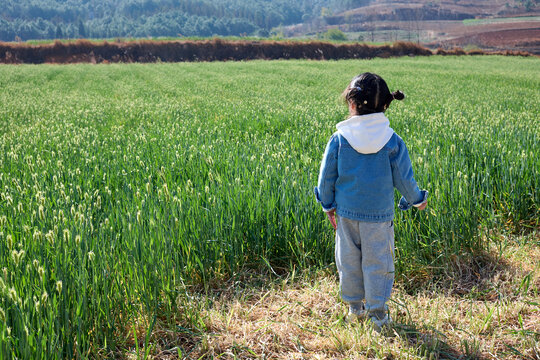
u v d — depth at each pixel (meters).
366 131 2.61
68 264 2.64
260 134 7.94
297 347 2.70
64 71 35.31
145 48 64.81
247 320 2.99
